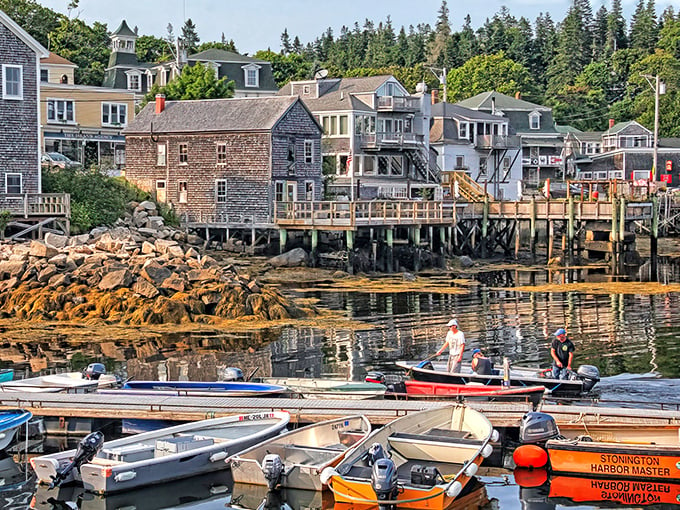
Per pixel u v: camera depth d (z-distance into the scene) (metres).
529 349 30.11
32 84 47.00
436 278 49.34
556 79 155.62
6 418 19.56
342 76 132.12
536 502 17.27
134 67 92.38
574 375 23.53
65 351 29.41
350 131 71.81
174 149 60.91
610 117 134.12
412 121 77.12
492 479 18.47
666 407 22.28
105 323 33.91
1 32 45.81
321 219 51.88
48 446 20.48
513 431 20.66
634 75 137.88
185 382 23.08
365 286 45.22
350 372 26.78
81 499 17.38
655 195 55.34
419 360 28.22
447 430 18.98
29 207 45.06
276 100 59.81
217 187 59.56
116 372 26.50
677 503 17.30
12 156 46.50
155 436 18.98
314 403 21.33
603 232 64.19
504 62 136.62
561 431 19.67
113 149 75.50
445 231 59.16
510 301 40.88
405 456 18.17
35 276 36.88
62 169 53.59
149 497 17.47
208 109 61.56
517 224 58.59
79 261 38.03
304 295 41.88
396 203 53.75
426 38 188.75
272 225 53.97
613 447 18.05
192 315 34.66
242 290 36.00
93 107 74.44
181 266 37.38
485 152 84.19
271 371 26.88
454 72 137.50
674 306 39.59
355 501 16.05
